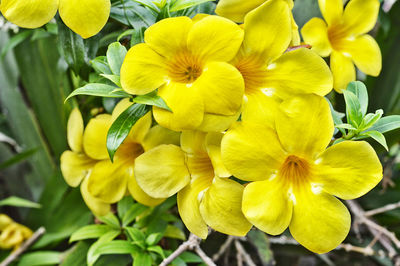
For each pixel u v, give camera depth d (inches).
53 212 20.3
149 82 12.5
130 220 16.4
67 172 15.7
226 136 12.2
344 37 15.2
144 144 14.1
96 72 15.2
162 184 13.3
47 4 13.2
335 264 22.5
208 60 12.5
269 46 12.6
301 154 12.5
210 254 19.2
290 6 13.3
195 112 12.2
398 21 19.9
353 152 12.2
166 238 17.2
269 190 12.3
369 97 20.9
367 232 20.9
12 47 19.9
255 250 18.5
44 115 20.8
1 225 20.1
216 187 12.7
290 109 12.4
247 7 13.1
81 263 17.2
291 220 12.5
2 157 24.8
